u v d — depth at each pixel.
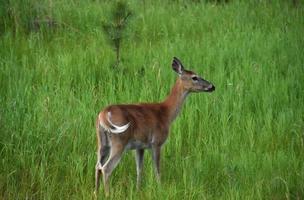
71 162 19.61
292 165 20.50
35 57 28.36
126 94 24.62
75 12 33.66
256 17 35.88
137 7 36.12
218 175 19.73
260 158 20.84
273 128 23.48
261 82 26.58
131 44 30.81
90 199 17.88
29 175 19.00
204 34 32.75
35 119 21.64
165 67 27.39
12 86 24.59
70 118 21.91
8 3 31.67
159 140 19.47
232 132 22.94
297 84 26.64
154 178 19.56
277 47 30.56
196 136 22.84
